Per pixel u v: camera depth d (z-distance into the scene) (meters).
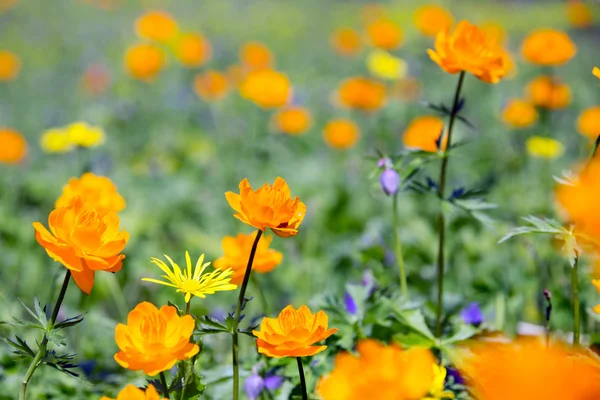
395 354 1.33
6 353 2.95
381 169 2.71
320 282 4.39
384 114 8.09
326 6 22.39
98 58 13.96
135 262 4.50
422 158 2.65
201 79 8.36
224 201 5.93
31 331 3.47
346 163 6.49
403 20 19.33
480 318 2.97
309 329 1.71
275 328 1.73
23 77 12.36
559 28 16.50
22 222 5.15
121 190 5.71
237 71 9.48
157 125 8.54
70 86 11.62
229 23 19.61
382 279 3.32
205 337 3.01
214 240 5.15
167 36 8.37
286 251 4.58
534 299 3.76
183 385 1.86
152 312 1.62
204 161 6.90
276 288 4.23
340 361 1.33
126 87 10.46
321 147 7.79
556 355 1.03
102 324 3.31
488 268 4.32
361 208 5.52
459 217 4.72
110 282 3.86
